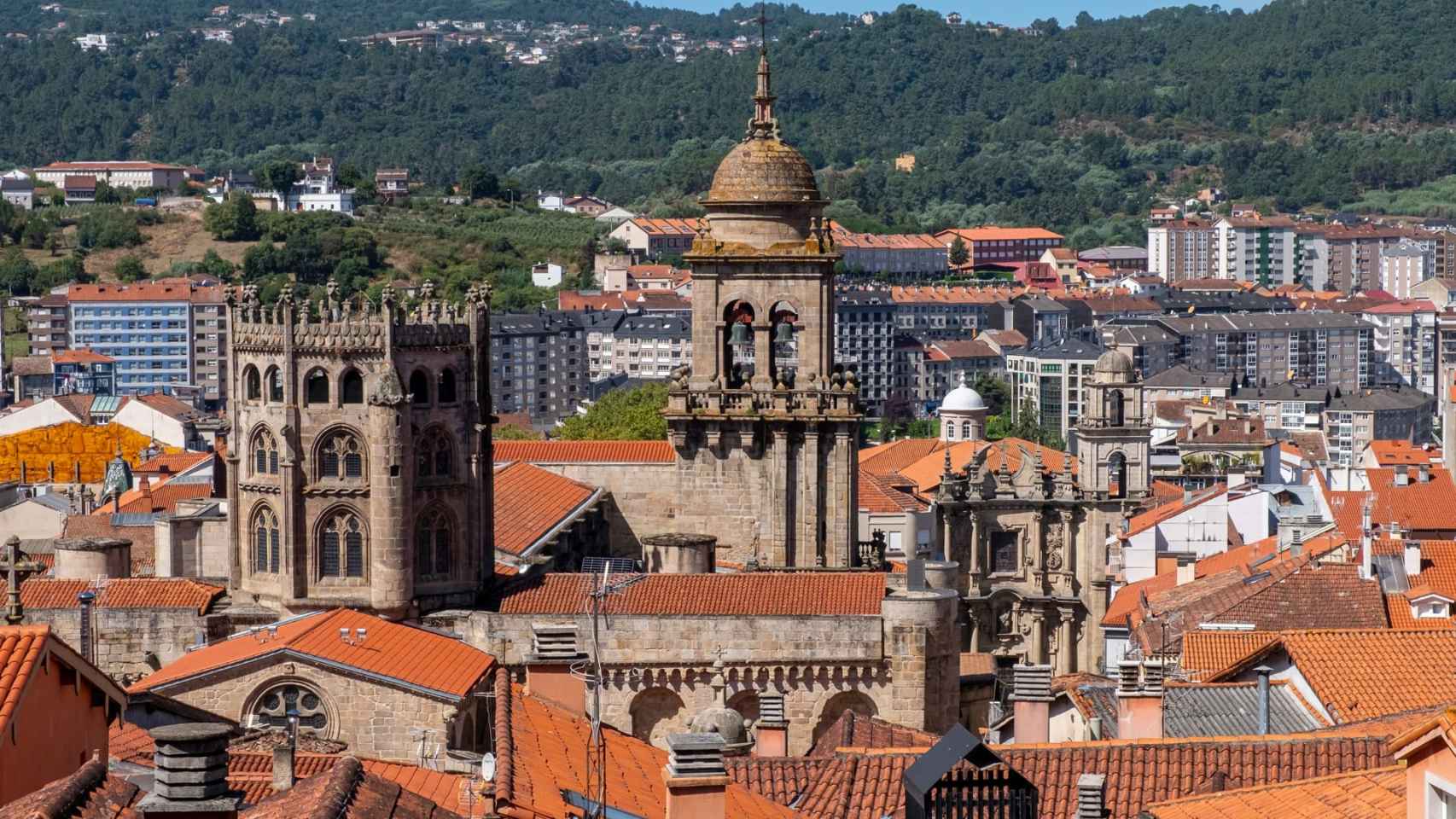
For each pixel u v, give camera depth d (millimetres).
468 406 173500
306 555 170875
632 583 175250
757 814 107312
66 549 180375
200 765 77438
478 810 104688
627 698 172625
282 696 155000
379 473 169125
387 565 169500
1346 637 141000
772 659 172875
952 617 174125
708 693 173000
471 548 173500
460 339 173125
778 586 176125
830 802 117625
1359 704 134250
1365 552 196375
